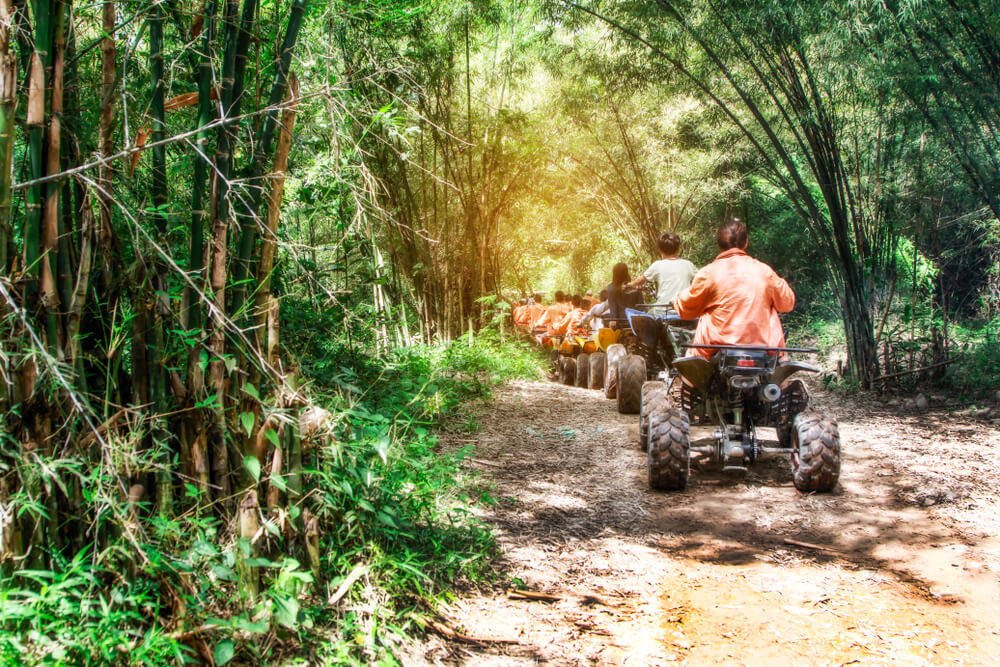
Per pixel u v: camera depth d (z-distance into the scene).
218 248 2.17
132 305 2.15
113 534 1.99
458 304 9.59
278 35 2.51
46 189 1.87
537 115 9.88
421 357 7.02
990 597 2.86
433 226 9.10
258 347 2.30
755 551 3.37
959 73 6.29
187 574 2.02
